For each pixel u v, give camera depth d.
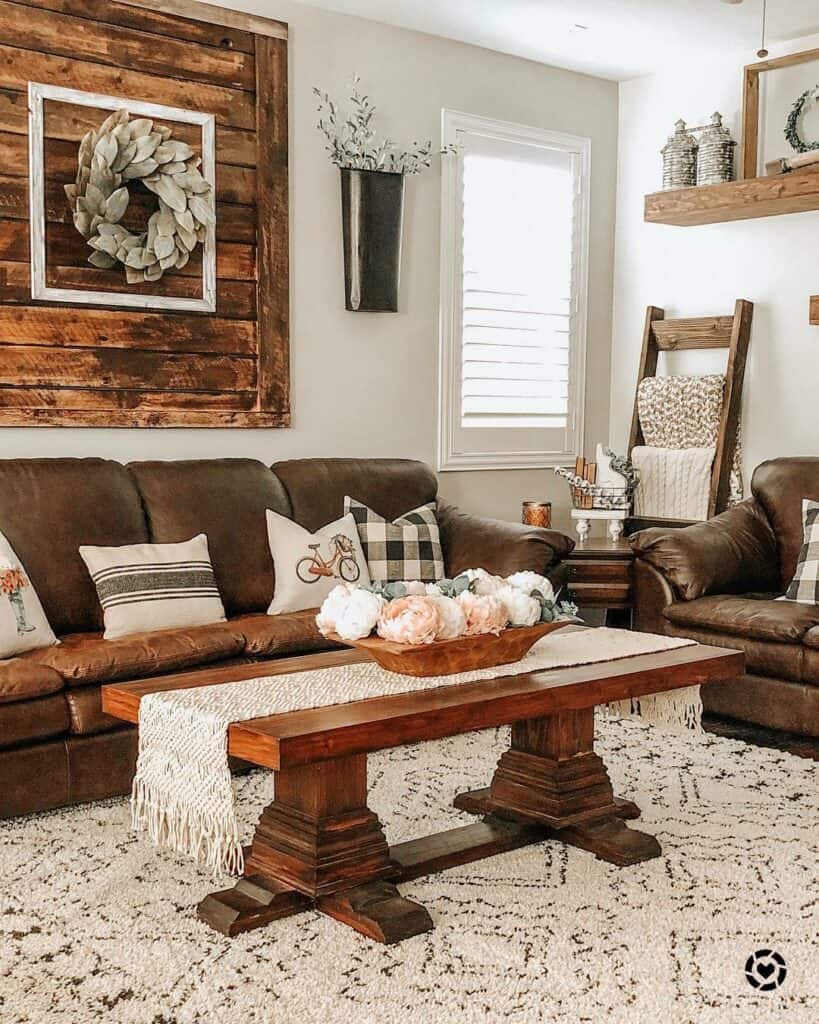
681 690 3.43
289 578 4.18
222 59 4.48
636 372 5.81
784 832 3.20
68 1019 2.19
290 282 4.75
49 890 2.79
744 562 4.65
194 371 4.47
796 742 4.17
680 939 2.54
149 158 4.21
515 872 2.92
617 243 5.86
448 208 5.19
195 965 2.41
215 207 4.50
